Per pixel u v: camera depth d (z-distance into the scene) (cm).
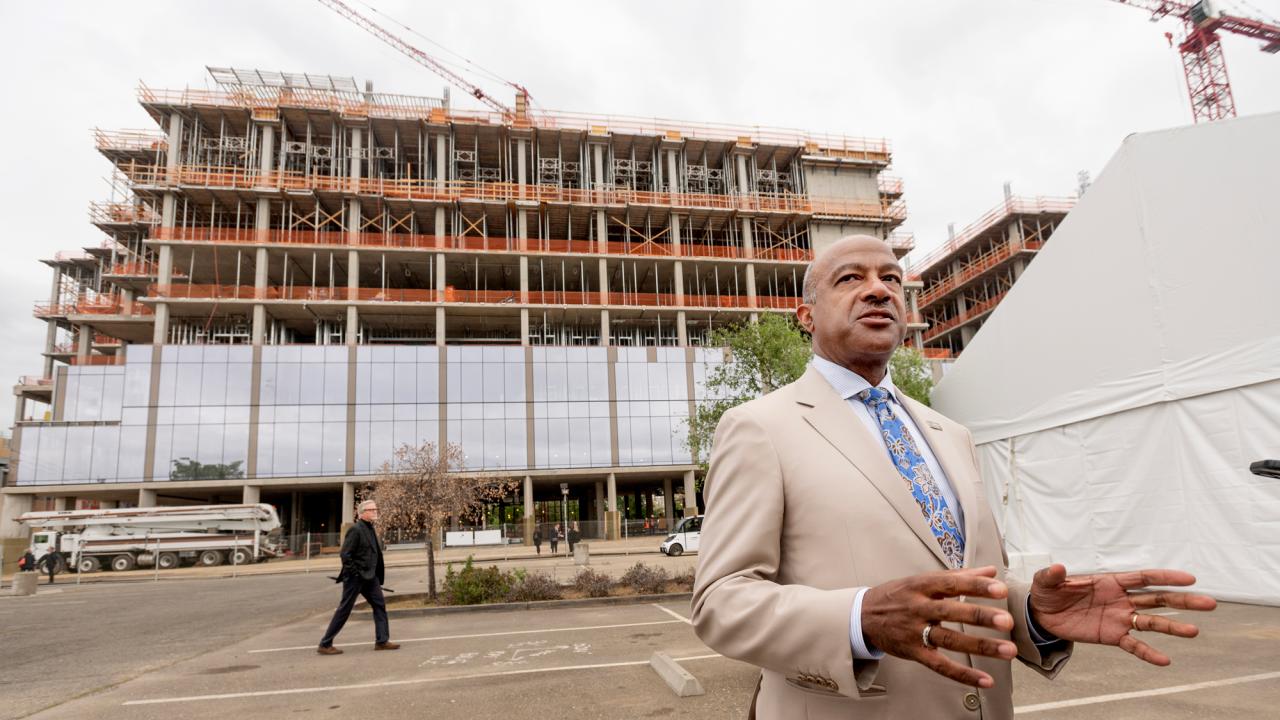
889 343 170
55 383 4312
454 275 5556
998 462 1235
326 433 4325
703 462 2088
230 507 3409
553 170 5569
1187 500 877
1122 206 964
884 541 142
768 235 5884
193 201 4950
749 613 126
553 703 546
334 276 5500
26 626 1220
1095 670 569
